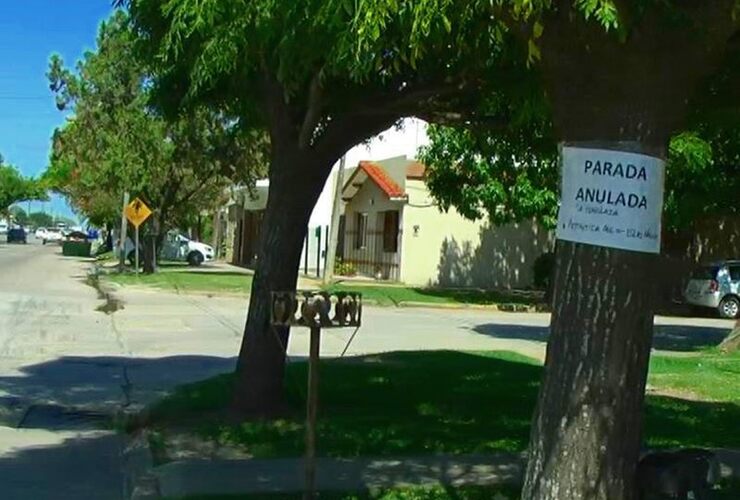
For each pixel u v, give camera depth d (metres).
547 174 16.11
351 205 48.34
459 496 7.68
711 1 4.72
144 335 20.94
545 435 4.93
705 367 16.83
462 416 11.12
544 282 38.12
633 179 4.78
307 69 6.45
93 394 13.51
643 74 4.75
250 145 34.22
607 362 4.80
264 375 10.73
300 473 8.48
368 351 19.33
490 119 10.45
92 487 8.55
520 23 4.77
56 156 45.59
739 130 9.47
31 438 10.73
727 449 9.62
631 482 4.96
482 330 25.19
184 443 9.70
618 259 4.79
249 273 46.22
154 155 36.62
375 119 10.39
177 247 62.75
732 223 38.47
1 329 21.19
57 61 36.97
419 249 41.16
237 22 5.70
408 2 4.53
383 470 8.59
